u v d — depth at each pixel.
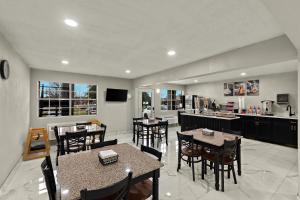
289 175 2.88
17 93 3.30
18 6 1.67
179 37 2.47
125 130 6.80
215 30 2.22
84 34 2.38
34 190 2.44
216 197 2.27
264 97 5.84
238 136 2.90
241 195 2.31
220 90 7.32
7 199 2.23
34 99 4.82
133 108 6.99
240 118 5.75
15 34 2.38
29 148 3.82
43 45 2.83
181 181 2.71
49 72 5.07
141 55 3.40
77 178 1.39
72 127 4.01
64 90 5.46
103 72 5.40
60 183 1.31
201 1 1.59
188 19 1.94
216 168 2.48
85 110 5.88
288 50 2.29
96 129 3.78
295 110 5.13
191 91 8.74
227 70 3.15
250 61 2.72
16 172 3.01
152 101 7.75
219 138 2.81
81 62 4.03
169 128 7.65
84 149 3.29
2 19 1.94
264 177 2.81
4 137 2.60
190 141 2.79
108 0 1.58
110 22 2.02
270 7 1.27
